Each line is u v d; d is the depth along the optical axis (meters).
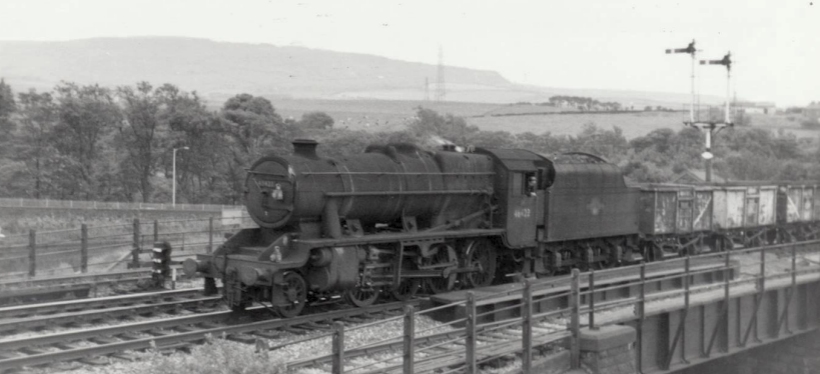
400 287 21.36
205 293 19.86
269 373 11.67
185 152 66.44
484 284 23.61
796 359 28.12
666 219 32.84
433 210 21.95
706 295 22.41
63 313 18.53
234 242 19.38
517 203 23.89
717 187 36.97
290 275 18.09
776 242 42.97
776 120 105.31
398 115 134.88
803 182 46.44
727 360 28.47
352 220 19.78
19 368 13.43
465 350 15.08
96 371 13.64
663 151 73.69
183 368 11.46
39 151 69.25
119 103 80.25
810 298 27.06
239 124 67.25
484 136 72.38
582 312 17.30
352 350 14.02
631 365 18.08
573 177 26.11
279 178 18.86
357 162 20.22
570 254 27.33
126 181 68.81
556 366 16.50
